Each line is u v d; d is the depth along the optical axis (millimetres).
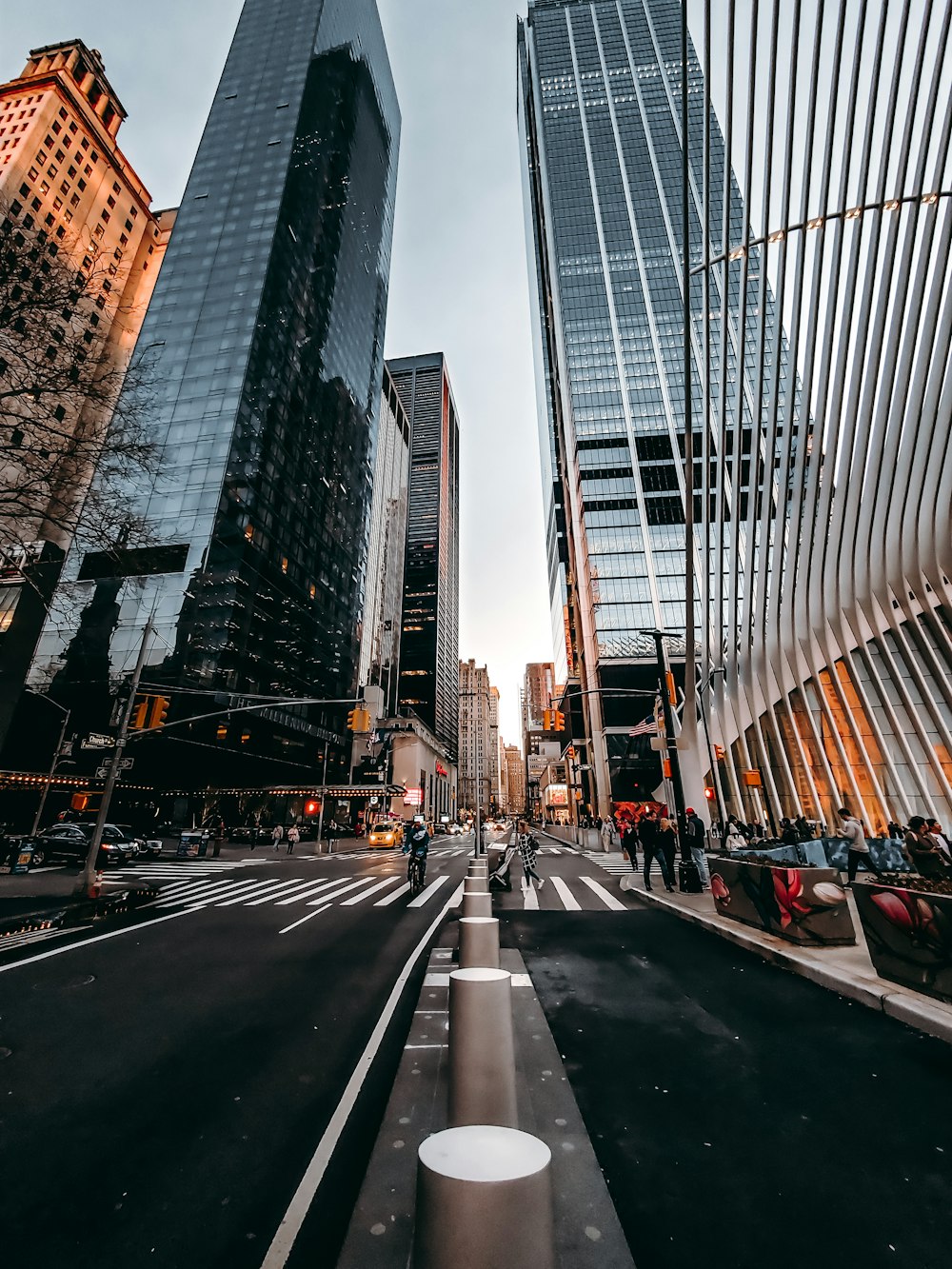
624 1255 2408
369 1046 5035
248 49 87625
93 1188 3068
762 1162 3146
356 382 89750
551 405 97062
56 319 12156
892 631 28609
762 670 33094
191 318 63719
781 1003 5805
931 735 26562
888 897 5949
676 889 14156
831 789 28656
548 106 95250
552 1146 3258
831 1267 2391
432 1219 1277
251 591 54969
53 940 9664
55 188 63812
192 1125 3723
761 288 21406
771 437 26453
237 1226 2752
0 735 44125
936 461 20094
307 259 75000
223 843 43656
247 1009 6070
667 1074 4258
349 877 20312
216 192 73562
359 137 97938
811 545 24953
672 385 71062
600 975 6988
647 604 60750
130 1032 5426
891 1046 4676
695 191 81062
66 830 24625
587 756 67375
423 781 89688
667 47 96125
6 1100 4098
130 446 13195
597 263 80062
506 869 15828
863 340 20609
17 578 45500
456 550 198500
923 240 17906
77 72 70938
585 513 66500
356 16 103125
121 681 48062
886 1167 3086
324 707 69750
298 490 67562
